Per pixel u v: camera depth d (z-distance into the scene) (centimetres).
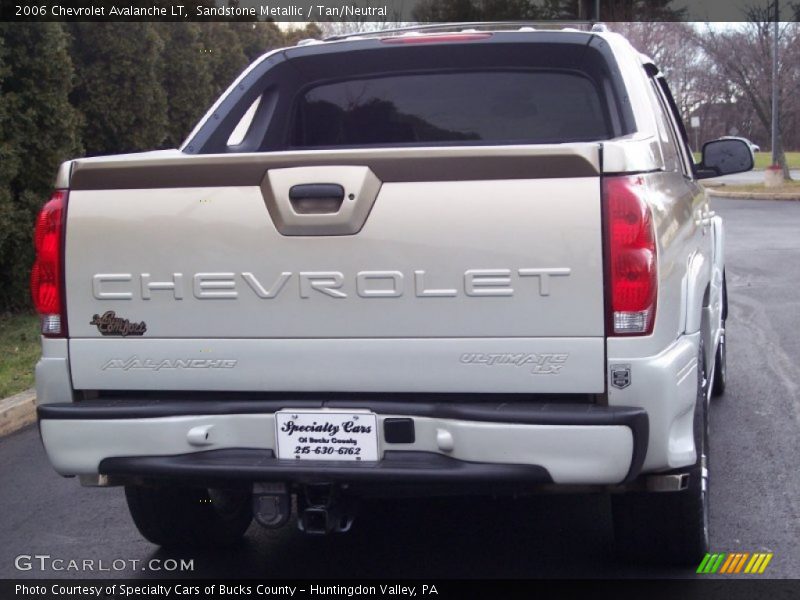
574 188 352
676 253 392
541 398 366
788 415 702
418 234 360
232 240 374
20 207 1144
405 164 359
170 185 379
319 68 554
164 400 391
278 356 375
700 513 418
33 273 400
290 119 568
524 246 354
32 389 815
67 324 392
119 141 1380
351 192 362
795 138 5944
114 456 385
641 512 417
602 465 350
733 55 3641
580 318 354
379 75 552
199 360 381
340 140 567
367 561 476
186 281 379
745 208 2805
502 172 354
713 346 572
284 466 372
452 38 516
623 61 489
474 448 358
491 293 358
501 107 543
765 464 597
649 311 354
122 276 385
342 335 370
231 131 530
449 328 362
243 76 538
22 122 1115
